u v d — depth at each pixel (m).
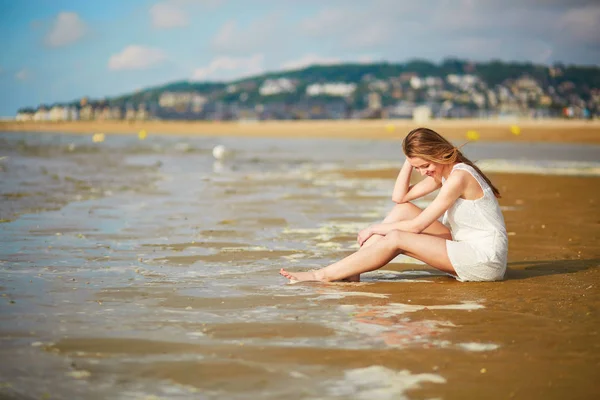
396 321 3.08
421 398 2.15
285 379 2.30
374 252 4.02
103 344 2.67
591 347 2.71
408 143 4.23
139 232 5.76
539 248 5.29
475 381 2.30
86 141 35.31
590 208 7.88
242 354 2.56
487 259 4.01
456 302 3.49
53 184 10.20
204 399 2.12
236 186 10.41
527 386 2.26
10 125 87.44
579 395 2.19
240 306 3.33
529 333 2.90
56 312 3.15
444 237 4.28
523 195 9.39
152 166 15.25
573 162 17.58
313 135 50.59
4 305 3.25
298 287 3.82
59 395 2.13
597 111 147.00
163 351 2.59
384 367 2.44
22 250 4.82
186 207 7.61
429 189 4.47
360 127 66.81
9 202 7.73
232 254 4.85
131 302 3.38
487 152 23.75
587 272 4.37
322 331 2.89
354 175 13.00
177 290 3.67
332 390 2.20
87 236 5.50
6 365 2.40
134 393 2.16
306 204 8.05
